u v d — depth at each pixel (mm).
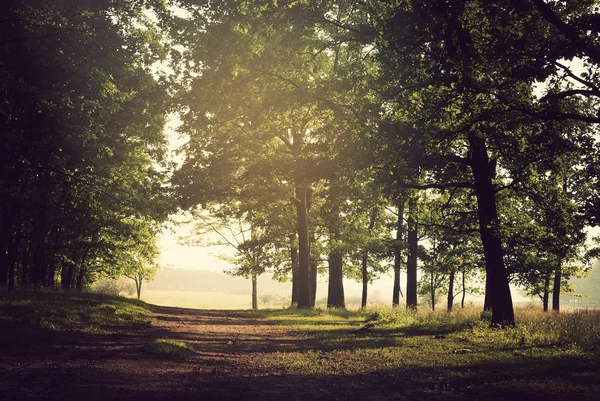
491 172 21484
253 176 29172
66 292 24250
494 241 19906
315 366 11195
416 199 24531
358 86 19797
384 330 19828
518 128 16672
